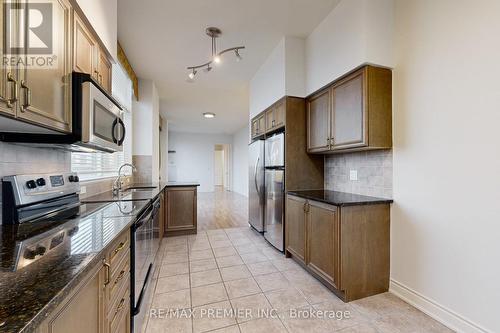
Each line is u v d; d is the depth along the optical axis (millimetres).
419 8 1887
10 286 611
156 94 4582
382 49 2057
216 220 4938
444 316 1704
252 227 4262
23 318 486
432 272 1793
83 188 2219
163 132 7371
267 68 3410
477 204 1529
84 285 805
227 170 10898
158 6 2289
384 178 2207
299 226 2615
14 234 1067
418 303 1889
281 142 3010
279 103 3066
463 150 1603
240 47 2994
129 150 3709
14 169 1348
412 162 1946
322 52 2584
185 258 2896
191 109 6207
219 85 4426
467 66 1579
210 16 2459
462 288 1604
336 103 2414
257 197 3846
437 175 1759
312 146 2830
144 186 3500
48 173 1530
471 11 1556
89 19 1480
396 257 2086
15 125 1100
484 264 1494
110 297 1064
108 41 1829
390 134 2115
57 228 1169
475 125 1537
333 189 2938
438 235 1754
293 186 2959
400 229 2051
